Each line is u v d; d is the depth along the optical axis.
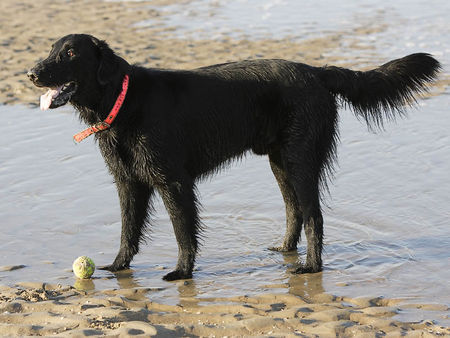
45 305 9.59
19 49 23.27
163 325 8.84
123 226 11.12
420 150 15.38
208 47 22.70
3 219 12.76
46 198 13.65
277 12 27.48
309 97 11.03
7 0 30.38
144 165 10.57
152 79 10.65
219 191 13.91
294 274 10.77
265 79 11.09
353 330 8.69
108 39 23.97
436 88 18.83
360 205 12.99
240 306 9.52
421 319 9.08
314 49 22.28
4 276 10.70
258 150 11.52
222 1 29.72
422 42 22.84
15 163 15.28
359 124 17.08
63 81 10.24
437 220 12.27
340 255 11.28
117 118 10.42
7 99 18.98
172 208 10.80
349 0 29.34
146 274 10.92
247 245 11.85
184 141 10.78
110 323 8.97
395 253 11.23
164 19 26.62
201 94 10.87
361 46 22.55
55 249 11.67
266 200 13.48
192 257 10.84
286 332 8.73
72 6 29.05
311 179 11.13
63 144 16.28
